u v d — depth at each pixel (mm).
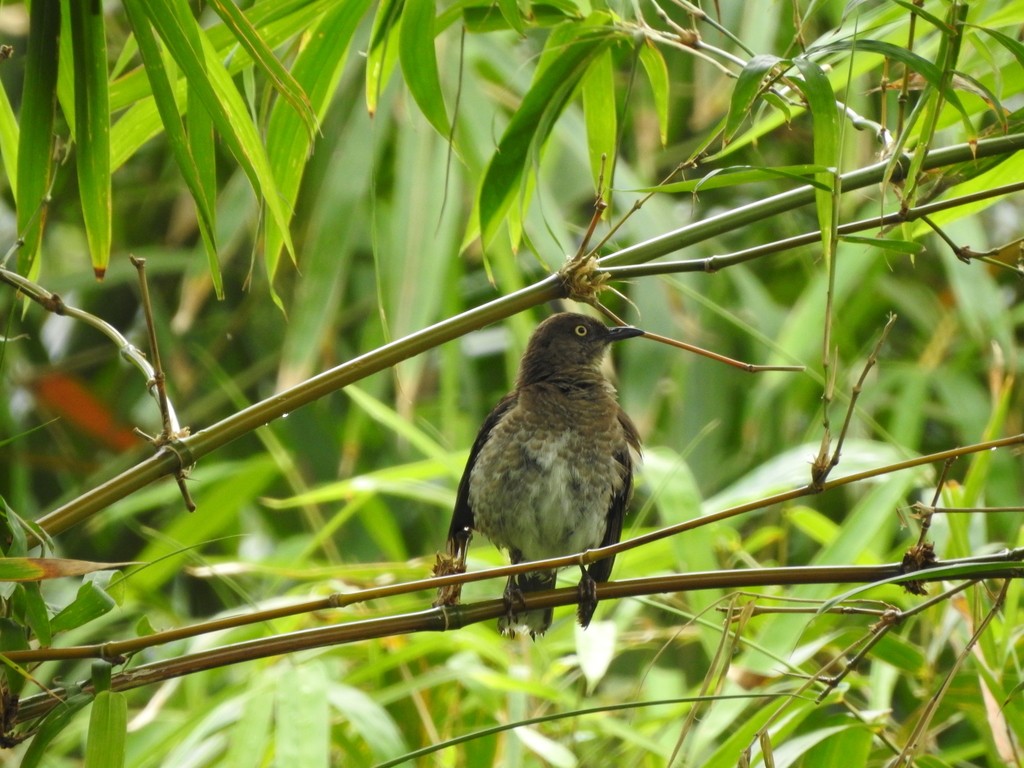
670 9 9109
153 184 15742
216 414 15086
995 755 8141
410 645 9469
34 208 6723
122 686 5812
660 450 10375
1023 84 7906
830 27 12469
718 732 8266
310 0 7332
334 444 14336
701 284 13469
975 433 12562
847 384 12797
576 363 10117
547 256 11594
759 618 9656
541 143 7316
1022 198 14305
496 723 9328
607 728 8742
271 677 8672
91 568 5391
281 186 7602
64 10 6645
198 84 6223
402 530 14219
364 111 12094
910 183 6234
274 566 10852
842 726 7551
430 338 6441
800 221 14383
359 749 9391
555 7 7723
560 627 10453
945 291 14086
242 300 15492
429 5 7230
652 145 13055
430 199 11594
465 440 13430
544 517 9555
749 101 6109
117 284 15539
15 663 5621
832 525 9922
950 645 10781
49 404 14375
